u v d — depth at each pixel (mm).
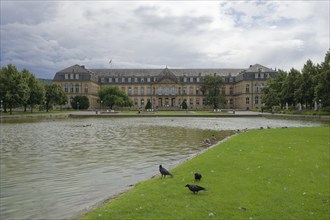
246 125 51469
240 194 11281
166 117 80000
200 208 9969
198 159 17719
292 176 13750
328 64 69438
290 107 105938
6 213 11617
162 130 42312
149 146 27266
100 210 10070
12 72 79750
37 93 89000
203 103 156500
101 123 56656
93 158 21641
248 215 9469
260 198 10891
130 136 34875
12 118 71562
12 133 38094
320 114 71125
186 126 49469
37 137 33906
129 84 157000
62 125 51469
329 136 27953
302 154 18938
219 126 49438
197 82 156375
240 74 146875
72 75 143000
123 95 125438
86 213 10469
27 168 18609
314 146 22125
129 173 17406
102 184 15219
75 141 30562
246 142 24531
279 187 12148
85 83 142750
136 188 12531
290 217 9383
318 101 71812
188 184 11586
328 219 9289
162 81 155625
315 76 73375
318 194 11367
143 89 157250
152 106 143750
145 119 70688
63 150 25094
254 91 140250
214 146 23594
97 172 17641
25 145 27844
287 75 98438
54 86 105562
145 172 17609
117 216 9430
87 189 14430
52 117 78312
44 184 15266
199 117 79938
